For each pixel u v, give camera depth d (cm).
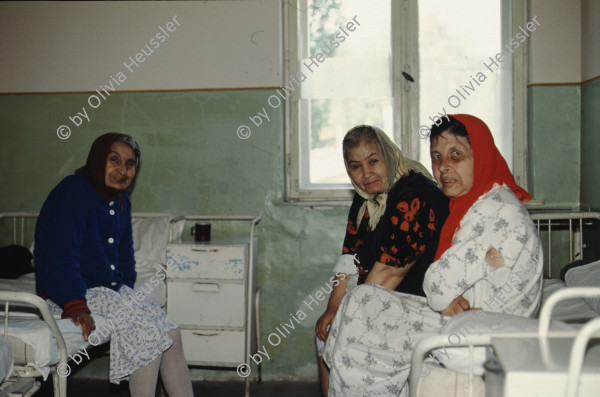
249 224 308
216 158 307
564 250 297
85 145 310
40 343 180
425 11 301
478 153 176
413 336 174
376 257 199
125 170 228
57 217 211
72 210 213
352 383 174
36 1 307
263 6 301
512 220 166
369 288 184
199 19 303
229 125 305
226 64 303
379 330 177
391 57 304
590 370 101
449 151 179
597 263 241
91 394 288
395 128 305
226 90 304
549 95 294
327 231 306
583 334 96
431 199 193
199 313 273
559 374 100
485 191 176
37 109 311
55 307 216
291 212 306
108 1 305
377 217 213
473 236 168
